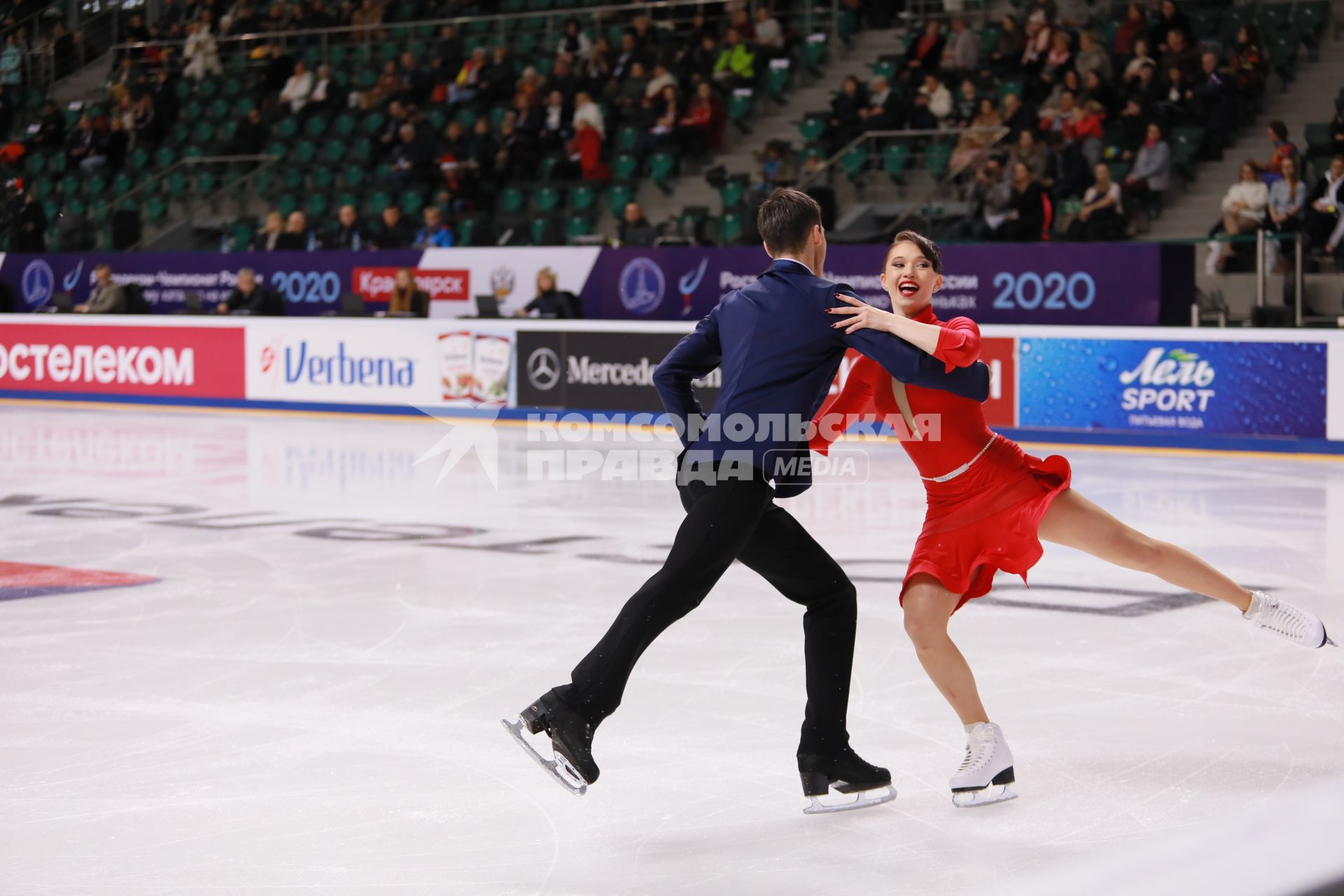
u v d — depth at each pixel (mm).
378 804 13977
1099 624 22391
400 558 28453
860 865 12227
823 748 13562
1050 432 47875
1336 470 40750
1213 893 1992
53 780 14750
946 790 14406
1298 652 20375
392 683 18953
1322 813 2221
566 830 13219
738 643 21344
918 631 13773
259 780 14758
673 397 13672
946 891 11562
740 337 13359
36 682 19047
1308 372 43406
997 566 14195
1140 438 46281
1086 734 16391
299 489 38500
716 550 12773
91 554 28906
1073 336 47156
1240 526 31328
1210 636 21438
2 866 12117
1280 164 49500
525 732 16578
